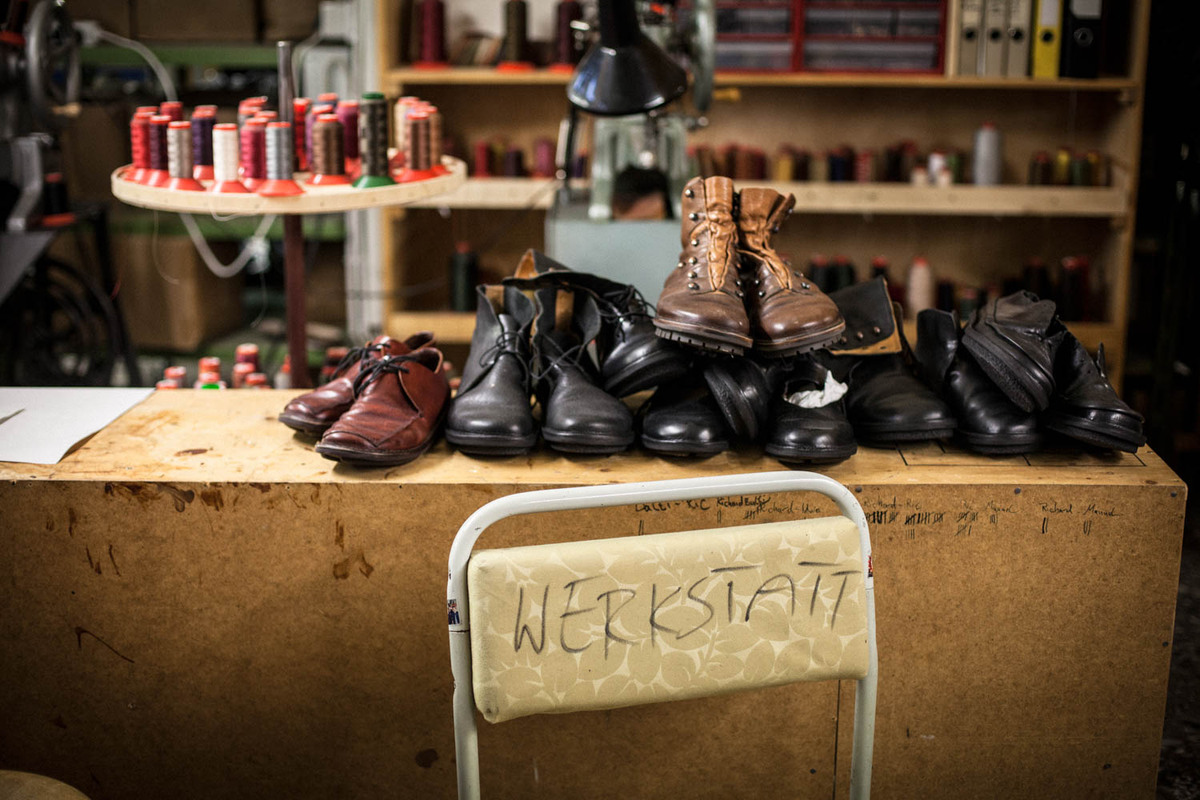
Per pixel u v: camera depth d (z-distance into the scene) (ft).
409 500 4.36
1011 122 11.80
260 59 11.59
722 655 3.44
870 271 12.34
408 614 4.52
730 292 4.58
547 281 4.93
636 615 3.37
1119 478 4.43
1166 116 11.28
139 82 13.14
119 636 4.54
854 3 10.75
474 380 4.79
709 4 7.61
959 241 12.22
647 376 4.68
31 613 4.50
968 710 4.68
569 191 9.29
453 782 4.77
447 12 11.62
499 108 12.01
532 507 3.36
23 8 9.12
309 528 4.41
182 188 6.08
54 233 9.45
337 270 12.59
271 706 4.65
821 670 3.52
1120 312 11.24
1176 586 4.48
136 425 5.00
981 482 4.38
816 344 4.54
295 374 7.04
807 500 4.45
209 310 12.20
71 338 11.72
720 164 11.37
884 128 11.93
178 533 4.41
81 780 4.75
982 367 4.69
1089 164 11.12
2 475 4.36
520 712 3.31
